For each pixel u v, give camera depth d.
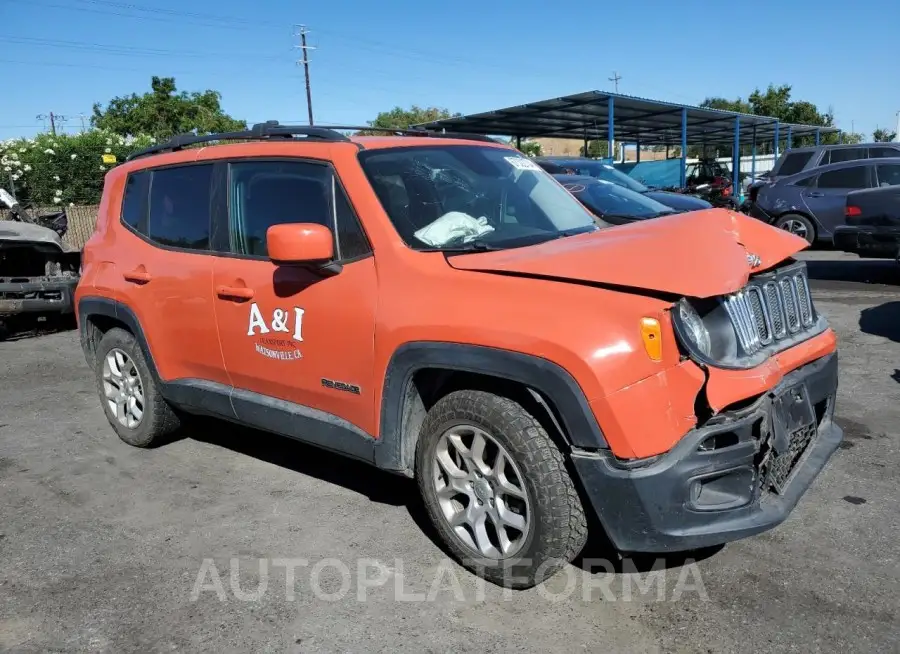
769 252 3.39
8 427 5.61
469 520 3.21
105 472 4.66
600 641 2.82
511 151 4.55
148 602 3.19
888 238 9.19
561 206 4.24
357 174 3.57
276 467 4.64
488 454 3.17
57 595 3.26
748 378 2.86
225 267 4.05
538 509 2.94
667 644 2.78
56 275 9.63
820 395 3.47
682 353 2.79
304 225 3.32
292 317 3.70
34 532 3.86
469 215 3.71
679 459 2.72
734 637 2.80
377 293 3.37
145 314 4.57
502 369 2.90
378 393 3.37
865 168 12.87
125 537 3.78
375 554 3.52
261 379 3.96
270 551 3.58
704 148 42.28
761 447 2.95
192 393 4.40
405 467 3.44
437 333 3.08
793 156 14.83
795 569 3.23
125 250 4.78
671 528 2.75
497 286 3.04
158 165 4.66
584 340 2.73
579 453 2.81
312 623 3.00
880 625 2.83
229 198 4.11
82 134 19.62
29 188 18.58
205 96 47.19
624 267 2.91
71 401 6.29
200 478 4.51
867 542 3.42
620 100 20.77
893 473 4.12
